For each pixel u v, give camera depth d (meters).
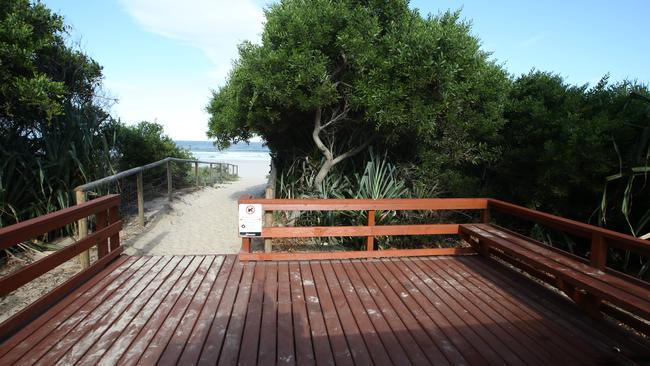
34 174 4.98
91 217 5.55
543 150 5.15
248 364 2.09
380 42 5.06
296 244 5.42
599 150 4.39
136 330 2.42
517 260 3.90
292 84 4.93
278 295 3.04
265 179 18.11
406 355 2.23
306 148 7.09
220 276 3.41
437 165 6.12
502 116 5.97
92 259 4.50
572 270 2.86
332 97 5.02
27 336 2.32
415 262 3.97
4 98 4.64
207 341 2.31
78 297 2.89
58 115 5.41
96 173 5.88
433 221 5.83
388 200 3.96
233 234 6.02
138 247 5.13
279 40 5.14
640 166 4.10
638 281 2.58
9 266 4.37
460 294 3.15
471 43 5.29
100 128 6.77
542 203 5.35
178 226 6.47
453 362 2.16
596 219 4.99
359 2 5.15
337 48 5.08
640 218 4.45
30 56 4.60
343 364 2.12
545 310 2.89
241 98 5.72
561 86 5.81
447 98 4.93
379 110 4.82
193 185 12.16
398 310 2.82
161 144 11.20
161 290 3.06
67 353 2.16
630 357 2.30
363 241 5.27
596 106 5.09
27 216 5.00
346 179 6.16
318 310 2.79
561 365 2.18
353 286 3.27
